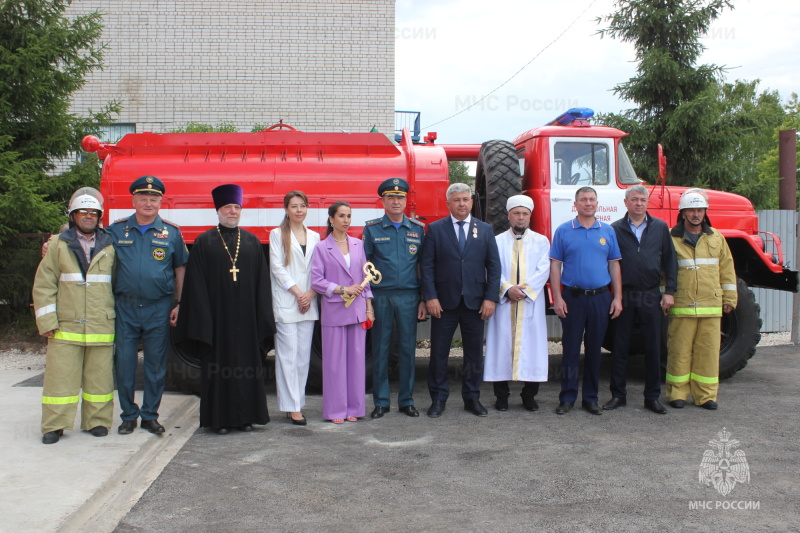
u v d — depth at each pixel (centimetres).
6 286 883
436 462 443
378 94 1386
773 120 1191
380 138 646
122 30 1339
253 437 504
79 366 480
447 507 368
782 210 992
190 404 604
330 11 1370
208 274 509
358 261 547
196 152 640
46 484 386
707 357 582
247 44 1361
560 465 436
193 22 1349
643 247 570
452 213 558
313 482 407
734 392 646
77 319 475
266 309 516
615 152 683
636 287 571
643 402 614
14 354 839
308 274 545
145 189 488
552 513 359
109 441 471
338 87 1377
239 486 401
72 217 488
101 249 485
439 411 563
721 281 596
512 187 637
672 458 449
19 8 897
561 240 573
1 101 855
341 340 543
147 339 500
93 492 375
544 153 673
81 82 969
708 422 539
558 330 809
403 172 643
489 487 397
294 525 346
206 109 1359
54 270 476
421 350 930
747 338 680
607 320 568
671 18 1114
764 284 713
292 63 1368
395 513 360
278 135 640
